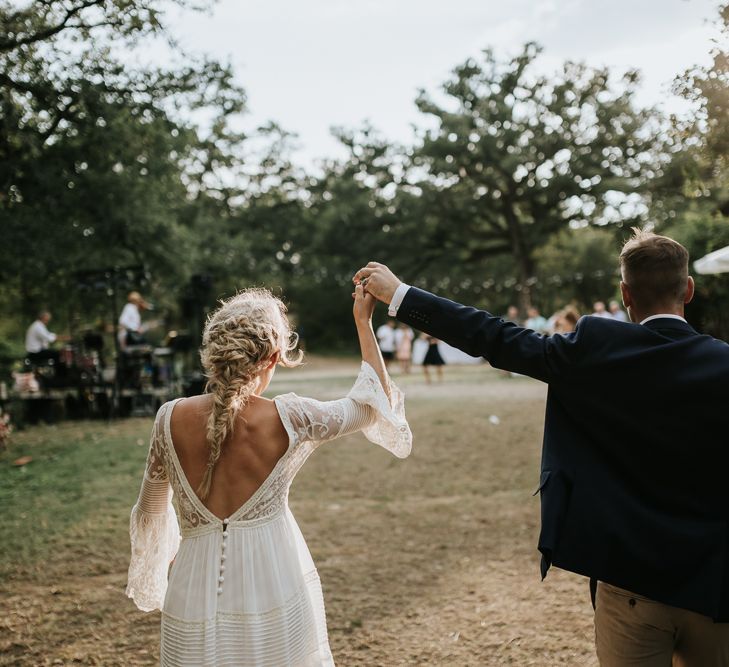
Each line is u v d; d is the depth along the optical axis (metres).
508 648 3.37
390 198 33.41
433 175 30.06
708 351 1.75
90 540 5.16
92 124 11.79
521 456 7.96
